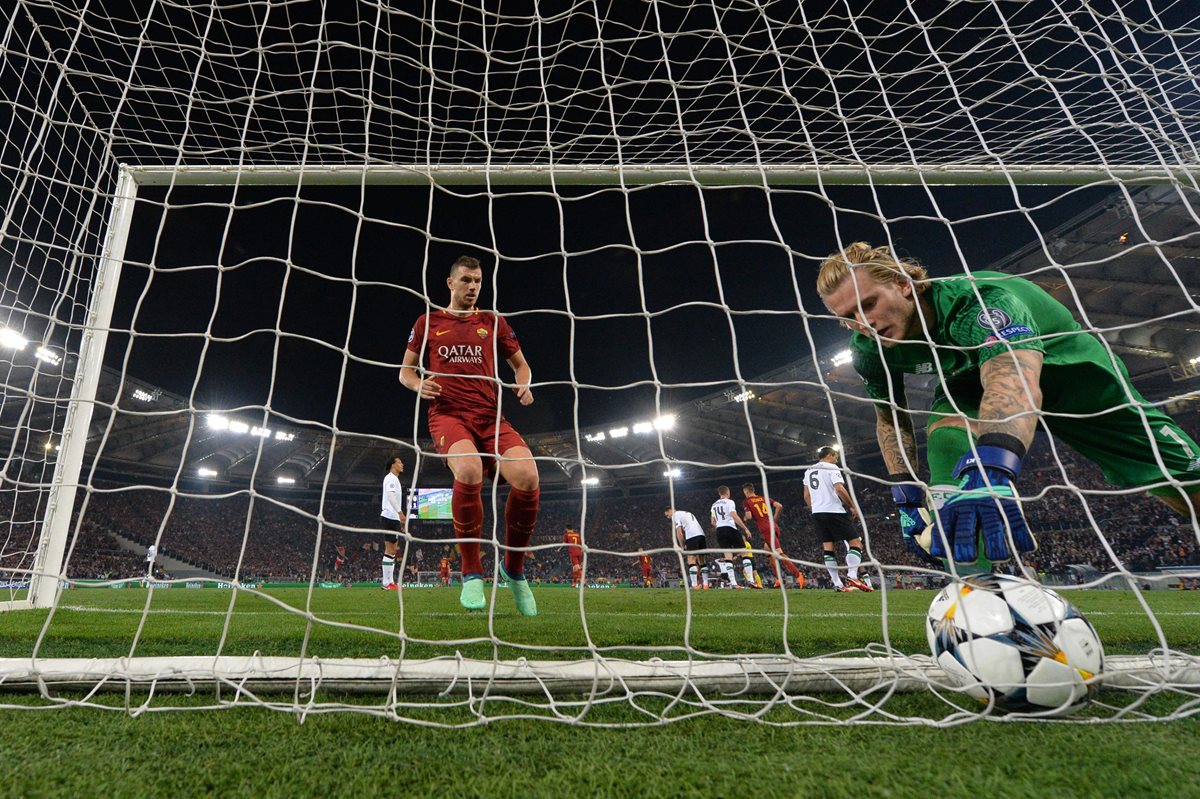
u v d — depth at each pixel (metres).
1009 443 1.48
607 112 2.97
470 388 3.60
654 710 1.46
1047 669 1.32
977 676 1.37
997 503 1.41
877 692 1.60
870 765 1.07
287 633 2.64
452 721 1.35
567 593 8.12
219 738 1.22
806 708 1.47
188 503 32.25
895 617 3.84
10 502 20.31
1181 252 18.89
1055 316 2.04
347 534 34.81
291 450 33.62
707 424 33.66
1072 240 19.20
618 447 36.78
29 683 1.55
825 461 8.57
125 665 1.61
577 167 3.55
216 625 3.02
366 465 36.41
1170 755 1.10
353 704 1.50
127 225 4.30
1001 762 1.08
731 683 1.59
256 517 34.09
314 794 0.96
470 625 3.02
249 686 1.55
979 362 1.77
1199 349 22.03
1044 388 2.08
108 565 25.23
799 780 1.00
